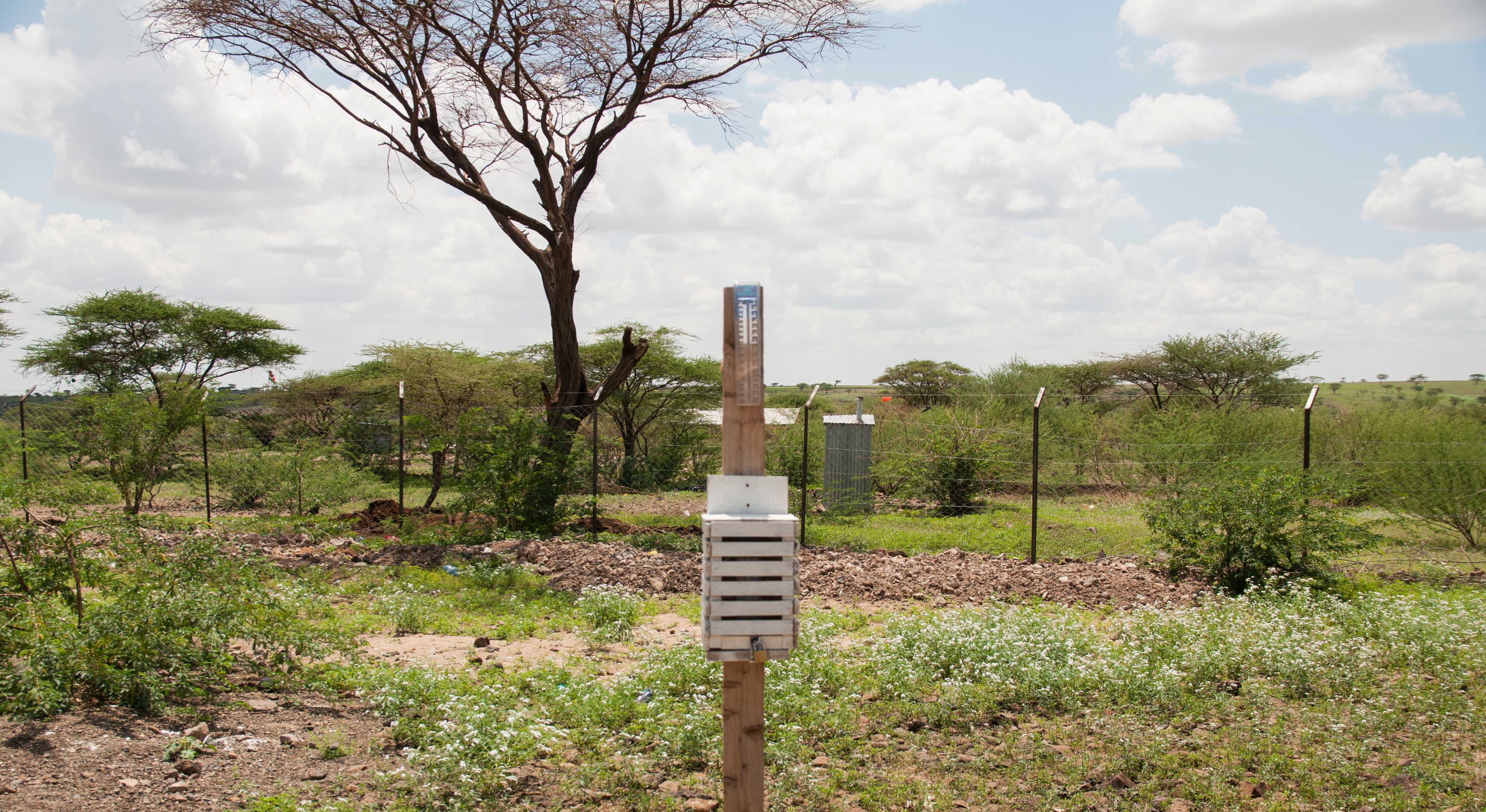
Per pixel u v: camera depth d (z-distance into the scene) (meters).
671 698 5.97
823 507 18.22
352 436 24.22
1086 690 6.19
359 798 4.33
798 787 4.70
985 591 10.14
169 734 4.83
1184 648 6.98
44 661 5.03
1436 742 5.11
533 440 14.70
